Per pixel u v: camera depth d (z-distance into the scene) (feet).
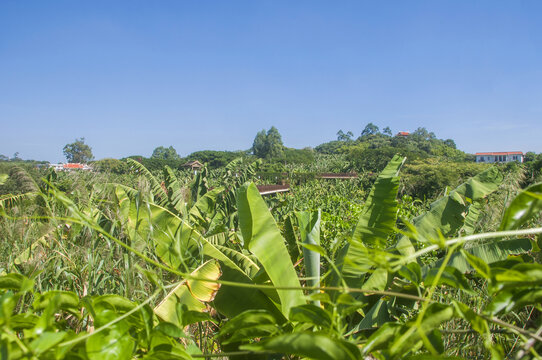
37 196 18.86
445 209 11.94
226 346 8.87
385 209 10.26
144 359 5.79
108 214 14.66
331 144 486.79
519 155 323.98
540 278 5.23
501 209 14.62
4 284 6.95
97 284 11.66
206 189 33.19
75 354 5.18
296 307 6.63
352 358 4.96
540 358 4.79
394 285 11.28
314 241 9.77
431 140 420.77
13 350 4.70
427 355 5.86
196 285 9.52
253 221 9.22
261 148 360.28
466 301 11.35
